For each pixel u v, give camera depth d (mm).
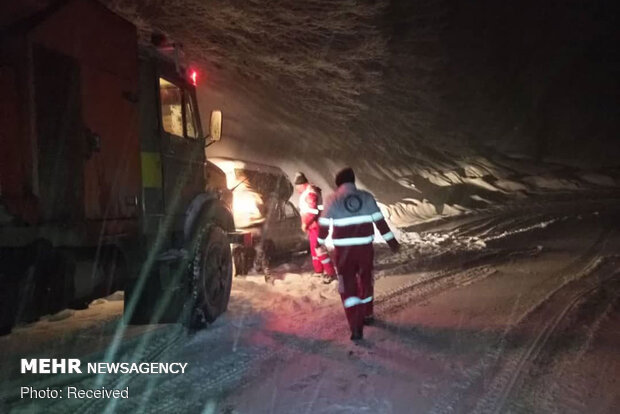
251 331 6930
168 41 7258
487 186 30375
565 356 5918
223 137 17000
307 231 10156
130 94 6066
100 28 5609
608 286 9070
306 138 22094
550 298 8398
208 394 5047
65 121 5086
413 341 6488
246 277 10234
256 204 10836
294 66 19141
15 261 4652
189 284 6793
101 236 5516
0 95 4590
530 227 18719
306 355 6035
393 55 24188
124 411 4730
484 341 6441
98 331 6977
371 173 24891
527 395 4961
